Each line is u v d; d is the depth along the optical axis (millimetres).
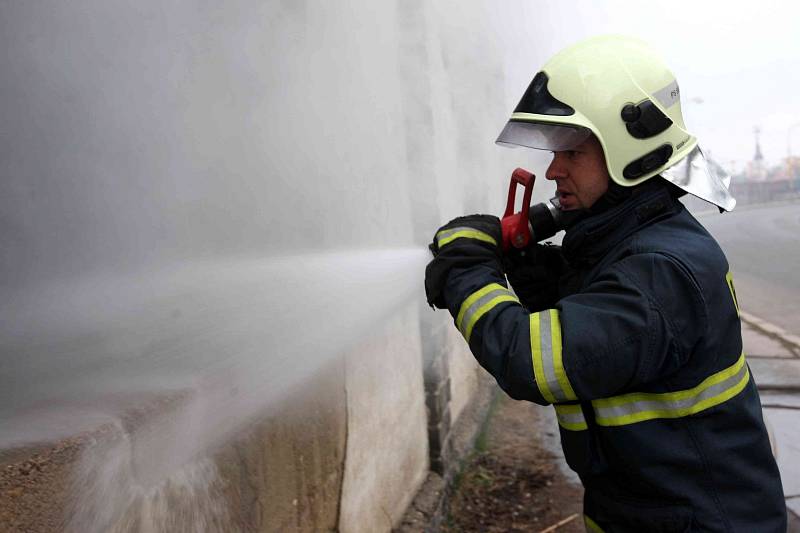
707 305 1194
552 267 1543
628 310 1164
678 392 1236
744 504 1265
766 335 6246
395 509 2926
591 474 1350
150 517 1206
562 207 1424
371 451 2615
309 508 2012
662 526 1281
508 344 1197
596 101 1304
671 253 1207
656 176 1343
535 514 3322
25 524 926
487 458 3959
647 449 1259
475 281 1284
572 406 1298
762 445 1305
